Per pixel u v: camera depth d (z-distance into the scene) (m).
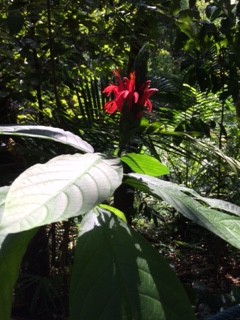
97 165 0.81
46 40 3.16
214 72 3.62
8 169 2.68
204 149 2.42
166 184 0.98
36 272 3.21
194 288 2.65
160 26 3.65
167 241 4.63
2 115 3.19
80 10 3.35
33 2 3.06
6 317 0.83
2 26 3.04
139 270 0.75
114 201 3.71
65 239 3.03
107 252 0.77
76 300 0.72
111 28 3.39
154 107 3.24
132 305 0.70
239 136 4.42
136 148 2.58
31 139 2.61
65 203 0.68
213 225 0.84
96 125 2.72
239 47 3.42
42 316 3.10
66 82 3.14
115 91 1.30
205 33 3.20
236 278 4.12
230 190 4.18
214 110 3.90
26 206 0.66
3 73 3.22
